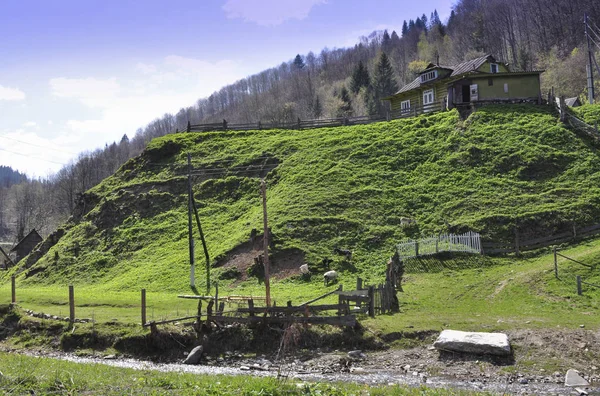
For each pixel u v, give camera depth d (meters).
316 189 61.91
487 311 34.53
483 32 192.38
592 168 55.28
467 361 26.11
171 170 79.94
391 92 164.75
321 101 195.25
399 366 26.44
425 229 52.06
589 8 157.12
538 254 45.66
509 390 22.25
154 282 52.06
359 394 18.61
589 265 39.88
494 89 72.25
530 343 27.23
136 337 31.83
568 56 143.88
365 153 68.44
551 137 61.44
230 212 65.94
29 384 18.05
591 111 66.38
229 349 30.81
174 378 20.30
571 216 48.69
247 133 88.25
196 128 93.62
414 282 43.12
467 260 45.97
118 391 17.91
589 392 21.78
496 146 62.00
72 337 33.31
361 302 33.59
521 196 53.28
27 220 156.00
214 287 48.22
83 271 61.69
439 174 60.44
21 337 35.53
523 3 188.25
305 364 27.66
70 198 140.12
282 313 31.77
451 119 70.19
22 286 61.66
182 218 67.31
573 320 31.08
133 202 73.12
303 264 48.50
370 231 52.91
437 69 84.06
